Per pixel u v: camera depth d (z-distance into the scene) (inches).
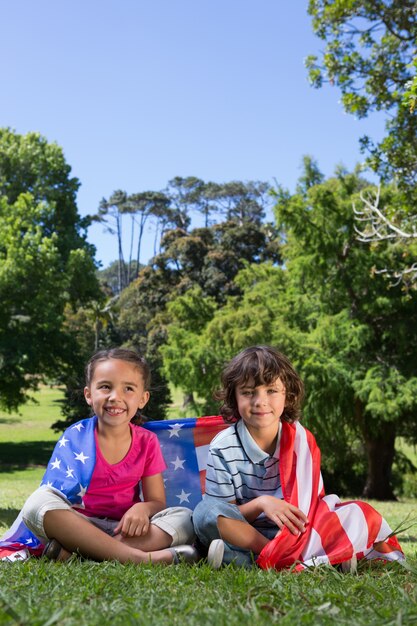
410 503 877.2
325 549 157.4
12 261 1285.7
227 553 159.2
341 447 1021.2
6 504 585.6
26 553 167.8
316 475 166.4
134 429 180.5
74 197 1539.1
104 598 108.2
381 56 592.1
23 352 1328.7
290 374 171.6
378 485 1013.2
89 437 174.9
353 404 971.3
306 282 1053.8
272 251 2389.3
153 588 119.0
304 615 93.7
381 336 1020.5
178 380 1053.8
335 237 965.8
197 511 163.6
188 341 1078.4
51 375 1449.3
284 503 158.7
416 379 926.4
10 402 1430.9
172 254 2454.5
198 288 1270.9
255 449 169.5
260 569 149.8
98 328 2458.2
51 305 1316.4
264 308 1023.0
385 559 161.5
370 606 106.7
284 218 971.9
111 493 174.1
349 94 582.6
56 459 173.9
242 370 167.8
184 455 199.8
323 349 968.9
